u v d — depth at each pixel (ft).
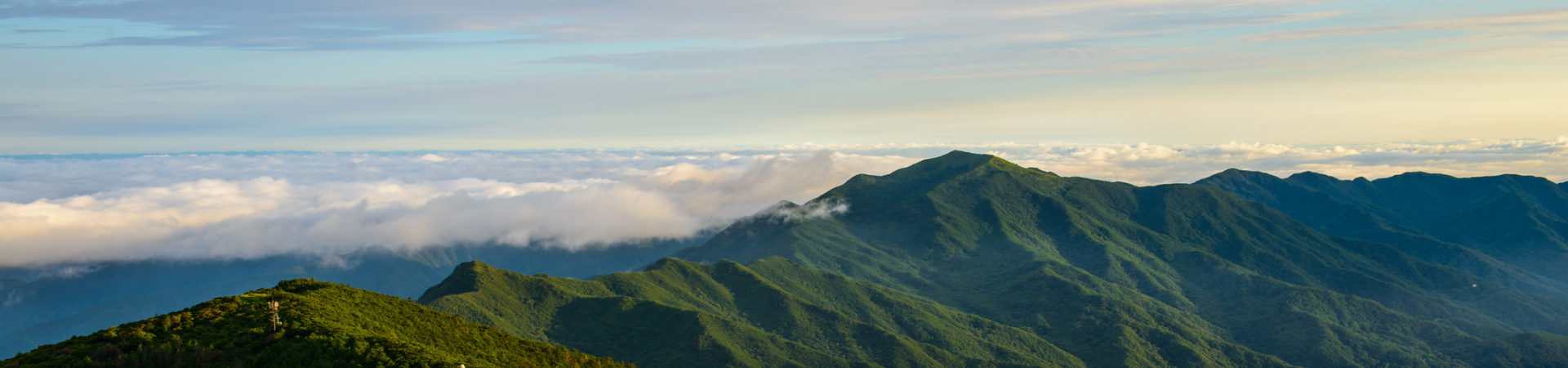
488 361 525.34
